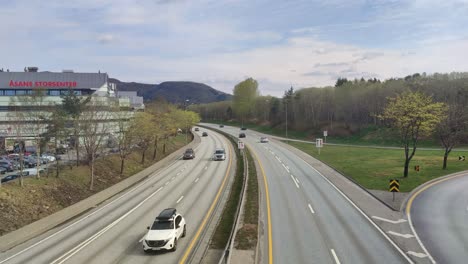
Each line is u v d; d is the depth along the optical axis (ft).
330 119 422.82
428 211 94.94
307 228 82.02
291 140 350.64
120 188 142.20
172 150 273.13
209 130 490.08
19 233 88.33
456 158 193.77
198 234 83.51
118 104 186.80
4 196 103.24
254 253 66.44
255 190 122.31
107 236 84.02
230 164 195.21
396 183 102.89
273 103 514.27
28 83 289.12
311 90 468.75
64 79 296.51
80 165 161.07
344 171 157.69
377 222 86.02
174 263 66.95
